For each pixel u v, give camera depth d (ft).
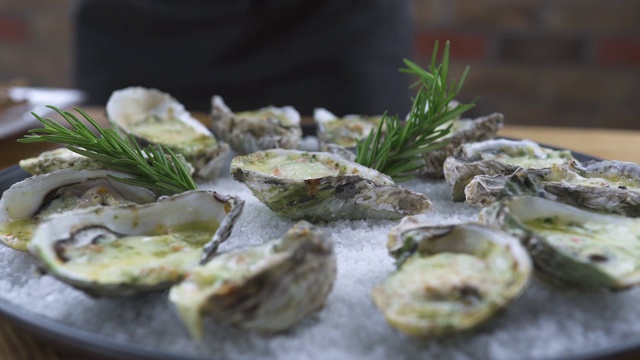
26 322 1.26
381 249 1.57
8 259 1.55
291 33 3.65
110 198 1.68
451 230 1.38
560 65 4.82
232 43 3.65
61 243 1.38
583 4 4.66
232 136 2.23
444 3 4.82
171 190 1.70
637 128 4.84
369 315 1.33
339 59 3.65
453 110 1.89
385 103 3.76
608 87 4.80
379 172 1.77
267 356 1.23
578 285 1.35
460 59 4.92
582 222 1.48
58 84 5.35
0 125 2.48
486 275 1.28
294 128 2.24
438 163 2.04
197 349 1.24
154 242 1.43
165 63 3.74
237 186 1.99
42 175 1.65
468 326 1.20
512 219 1.38
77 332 1.23
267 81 3.73
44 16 5.20
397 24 3.76
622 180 1.76
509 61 4.87
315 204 1.68
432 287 1.25
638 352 1.20
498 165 1.82
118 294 1.32
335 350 1.24
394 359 1.22
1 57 5.32
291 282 1.24
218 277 1.27
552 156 1.97
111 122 2.00
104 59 3.81
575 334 1.26
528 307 1.33
